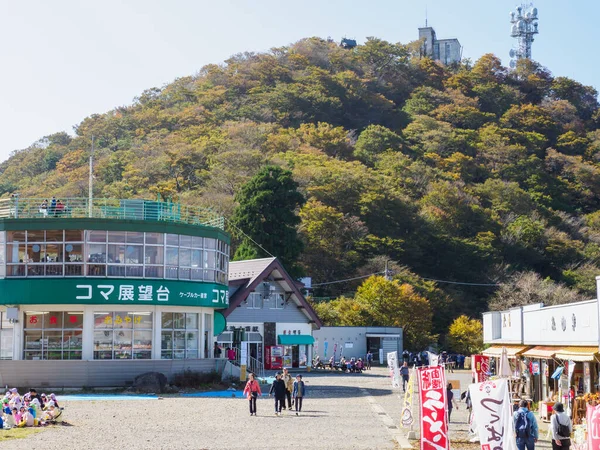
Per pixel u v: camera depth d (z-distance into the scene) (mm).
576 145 172375
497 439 19125
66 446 23484
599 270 109500
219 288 48281
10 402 28812
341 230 104125
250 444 24375
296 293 63969
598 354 28531
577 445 22781
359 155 148750
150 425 28766
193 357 46281
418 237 111438
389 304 84312
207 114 170250
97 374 41938
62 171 152125
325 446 24172
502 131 168875
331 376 59281
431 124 168750
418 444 24719
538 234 117875
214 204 103312
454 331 89938
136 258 44062
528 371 38875
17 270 43094
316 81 190125
